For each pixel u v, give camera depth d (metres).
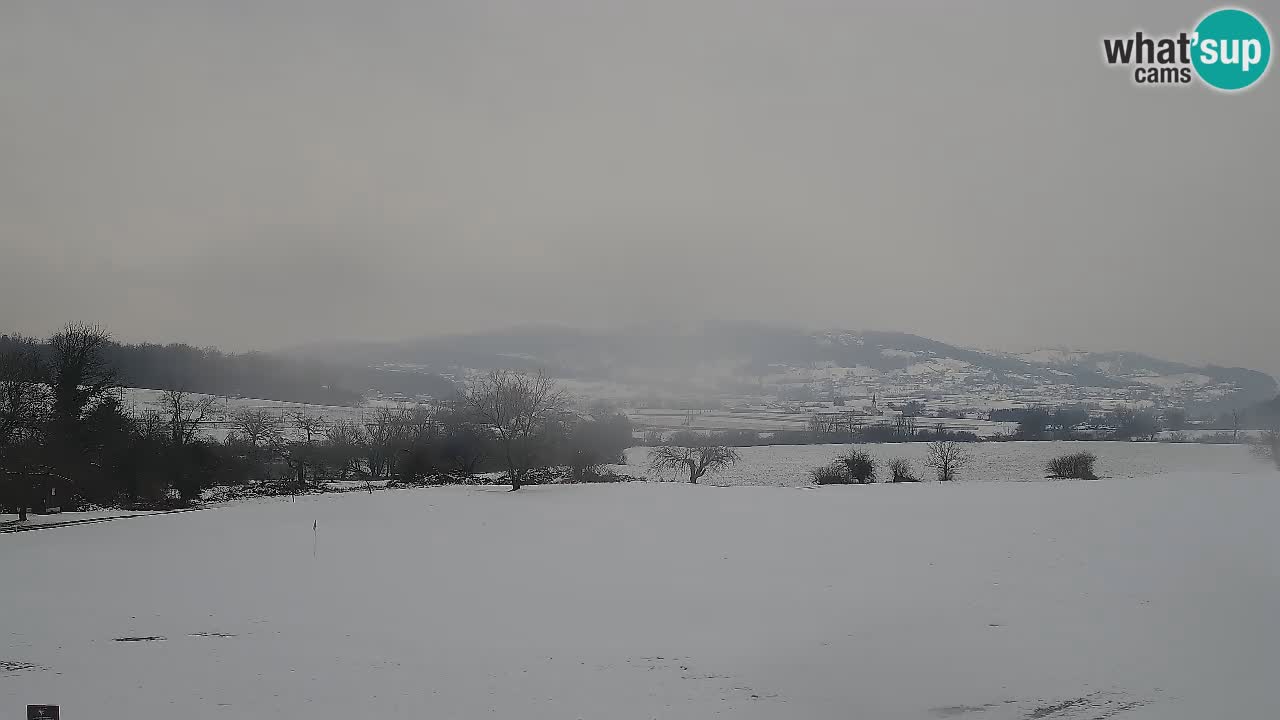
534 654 18.47
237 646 19.38
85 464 58.47
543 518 37.31
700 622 20.28
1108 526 29.00
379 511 42.34
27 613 22.38
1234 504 33.28
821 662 17.47
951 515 33.22
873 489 45.06
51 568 28.47
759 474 72.25
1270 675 15.70
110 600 23.66
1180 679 15.70
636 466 75.69
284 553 30.59
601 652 18.50
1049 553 25.28
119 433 61.50
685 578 24.45
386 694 16.34
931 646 18.02
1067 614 19.55
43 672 17.77
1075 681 15.91
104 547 32.88
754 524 33.28
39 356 60.59
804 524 32.78
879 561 25.48
